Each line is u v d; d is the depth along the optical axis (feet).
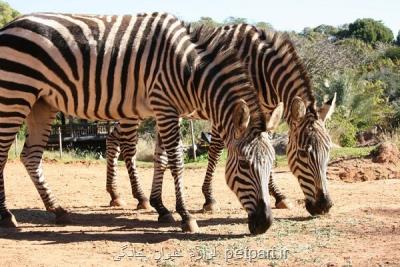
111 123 60.95
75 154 67.05
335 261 16.61
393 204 26.71
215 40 21.68
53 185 36.52
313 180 21.85
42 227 22.77
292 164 22.58
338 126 64.95
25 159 23.63
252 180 18.70
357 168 40.68
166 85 21.68
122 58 22.35
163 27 22.29
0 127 22.13
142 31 22.53
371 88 93.25
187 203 29.07
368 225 21.71
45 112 23.79
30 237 20.68
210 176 26.53
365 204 26.86
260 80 24.35
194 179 39.73
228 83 20.34
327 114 22.26
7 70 21.83
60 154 60.85
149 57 22.08
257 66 24.30
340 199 28.58
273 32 24.76
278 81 23.44
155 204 23.88
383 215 23.79
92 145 81.35
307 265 16.26
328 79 83.15
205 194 26.61
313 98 22.30
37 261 16.98
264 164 18.78
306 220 23.11
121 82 22.49
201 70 20.99
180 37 21.94
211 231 21.44
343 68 109.60
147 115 23.12
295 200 29.19
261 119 19.08
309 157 21.75
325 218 23.22
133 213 26.40
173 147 21.71
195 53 21.47
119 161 55.47
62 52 22.18
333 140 62.59
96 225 23.26
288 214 24.89
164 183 37.58
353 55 133.49
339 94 80.74
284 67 23.29
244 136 18.98
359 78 98.37
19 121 22.25
